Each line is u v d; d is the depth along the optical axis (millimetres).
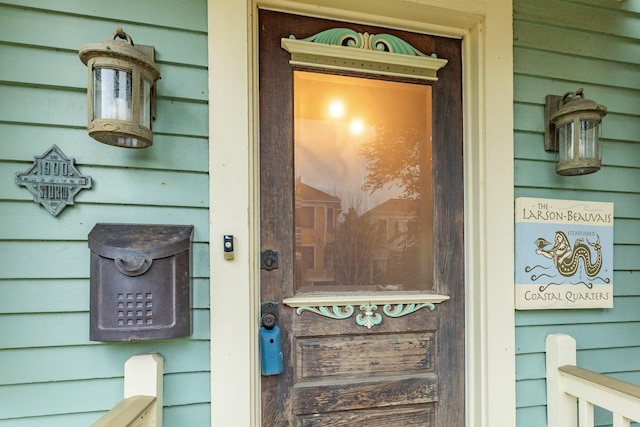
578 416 1331
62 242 1024
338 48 1299
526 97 1403
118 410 888
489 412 1306
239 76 1152
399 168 1381
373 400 1303
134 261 969
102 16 1067
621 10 1501
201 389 1097
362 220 1345
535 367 1372
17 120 1007
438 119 1405
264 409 1222
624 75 1501
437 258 1390
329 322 1281
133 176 1079
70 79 1042
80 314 1030
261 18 1260
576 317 1419
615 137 1485
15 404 984
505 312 1335
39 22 1027
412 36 1389
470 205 1397
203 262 1111
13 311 991
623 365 1453
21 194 1003
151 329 975
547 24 1429
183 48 1123
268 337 1172
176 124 1111
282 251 1259
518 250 1353
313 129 1312
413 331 1352
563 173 1375
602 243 1428
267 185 1253
